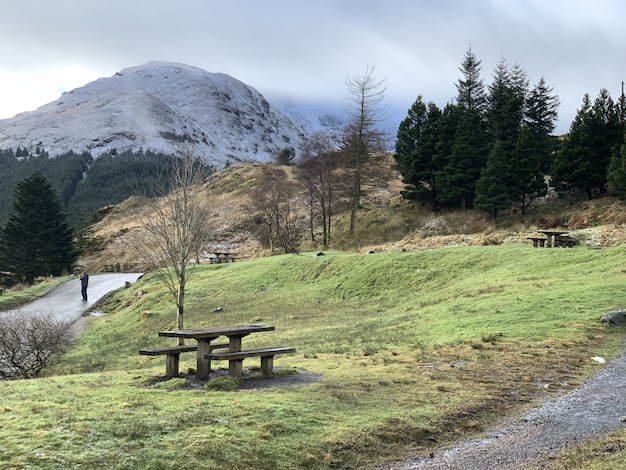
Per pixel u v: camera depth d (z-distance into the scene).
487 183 49.84
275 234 66.81
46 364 20.17
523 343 14.14
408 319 20.30
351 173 65.25
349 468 6.86
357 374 11.33
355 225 60.84
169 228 26.16
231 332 10.98
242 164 117.00
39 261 73.38
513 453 7.34
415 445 7.65
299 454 6.96
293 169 98.69
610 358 12.75
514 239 39.09
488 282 24.70
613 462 6.60
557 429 8.26
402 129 67.50
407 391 9.96
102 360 20.70
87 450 6.47
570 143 50.44
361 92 66.00
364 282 31.66
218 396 9.20
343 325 21.72
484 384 10.54
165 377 11.13
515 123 62.88
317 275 35.75
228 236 70.69
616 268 22.97
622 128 51.41
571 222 43.59
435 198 58.72
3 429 7.04
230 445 6.91
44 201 75.00
